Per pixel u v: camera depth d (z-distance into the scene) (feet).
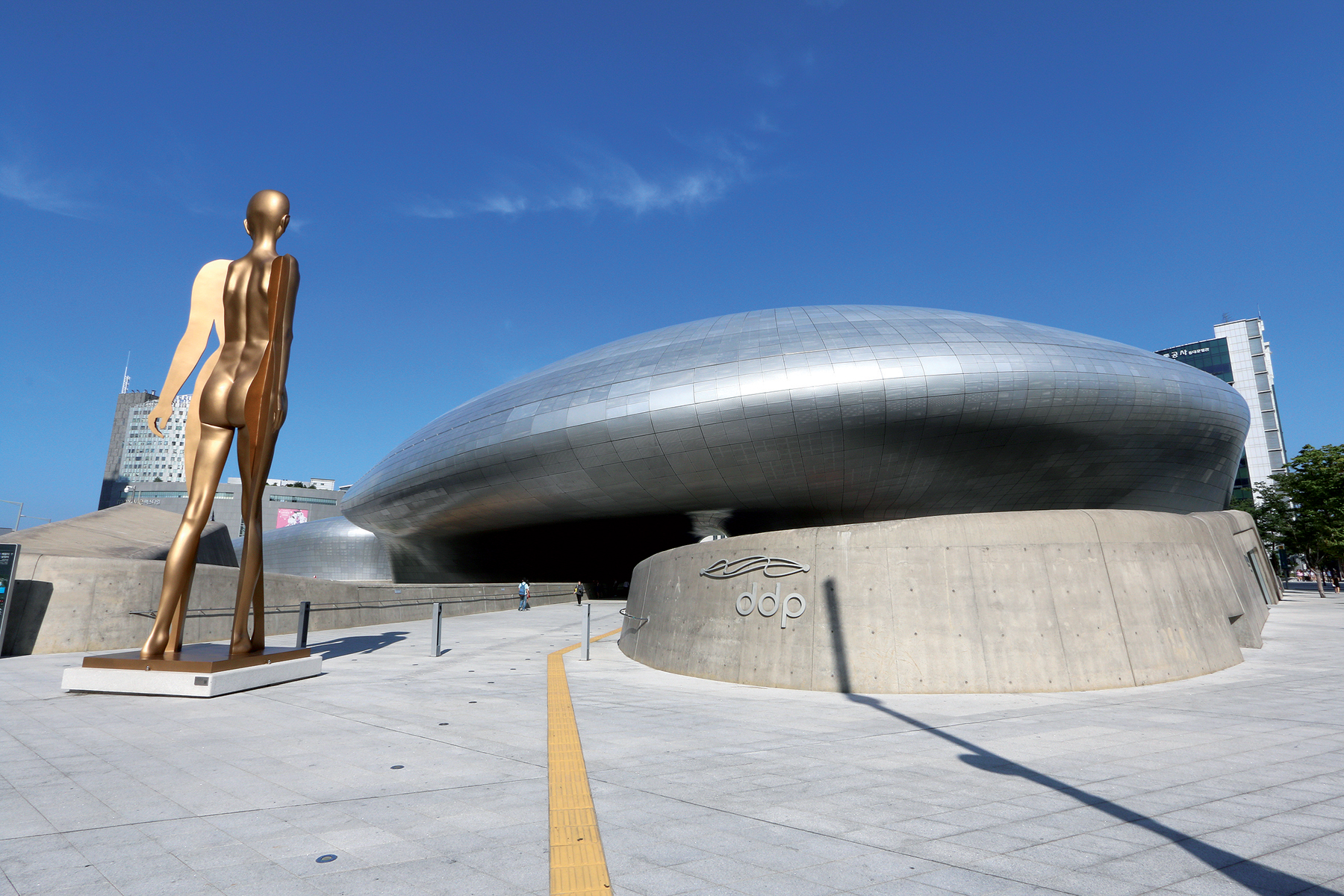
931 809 16.06
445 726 25.73
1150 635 34.83
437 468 121.29
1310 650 46.34
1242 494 261.85
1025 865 12.79
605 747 22.40
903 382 90.89
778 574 37.88
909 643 33.76
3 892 11.75
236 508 344.28
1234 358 344.08
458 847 13.89
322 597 69.72
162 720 27.09
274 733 24.56
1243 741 22.34
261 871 12.67
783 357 94.94
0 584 45.21
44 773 19.49
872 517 111.14
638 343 113.09
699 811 16.02
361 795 17.34
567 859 13.24
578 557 150.00
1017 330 99.30
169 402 38.65
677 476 101.96
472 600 97.09
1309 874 12.26
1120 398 93.71
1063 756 20.75
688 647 40.93
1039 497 103.81
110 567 51.80
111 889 11.91
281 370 38.17
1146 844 13.82
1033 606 33.91
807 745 22.52
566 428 102.83
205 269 40.16
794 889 11.89
